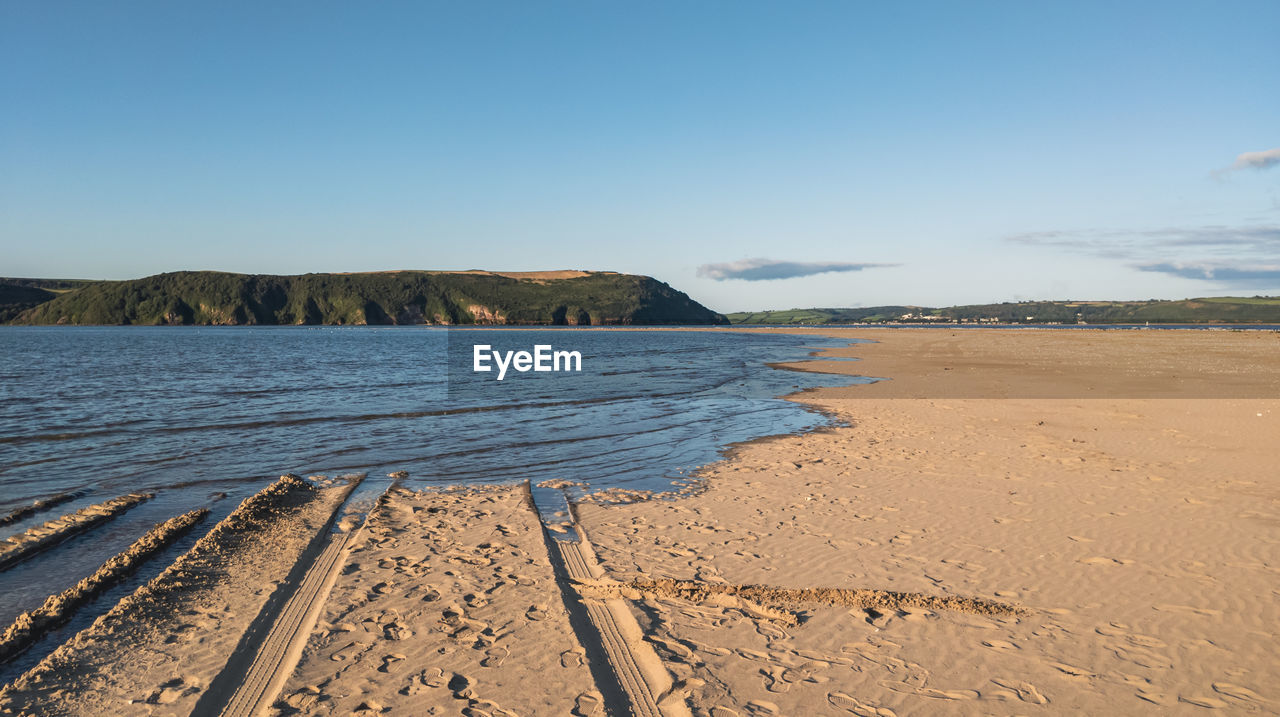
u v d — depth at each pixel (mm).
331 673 4648
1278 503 8609
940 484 9992
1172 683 4477
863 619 5535
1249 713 4133
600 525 8297
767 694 4398
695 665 4777
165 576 6410
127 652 4973
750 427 16172
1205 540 7242
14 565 6941
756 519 8453
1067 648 4980
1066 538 7410
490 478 11070
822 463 11758
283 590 6207
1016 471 10719
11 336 93750
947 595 5965
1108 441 13016
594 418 17656
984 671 4676
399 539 7645
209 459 12281
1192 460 11188
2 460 12000
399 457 12695
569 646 5074
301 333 124625
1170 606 5645
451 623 5457
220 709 4305
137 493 9836
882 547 7273
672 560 6973
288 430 15422
